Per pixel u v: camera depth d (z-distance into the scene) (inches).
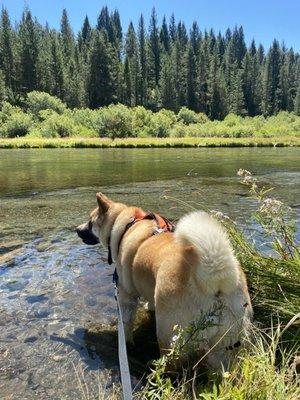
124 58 4758.9
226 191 484.1
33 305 182.1
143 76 4466.0
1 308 179.3
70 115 2915.8
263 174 673.0
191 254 111.7
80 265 230.5
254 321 130.7
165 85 4227.4
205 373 114.0
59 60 3914.9
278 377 95.0
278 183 555.5
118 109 2427.4
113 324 166.6
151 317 170.7
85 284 204.1
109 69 3991.1
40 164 884.6
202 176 652.1
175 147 1643.7
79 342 154.0
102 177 648.4
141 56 4761.3
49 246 266.8
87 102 3956.7
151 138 2183.8
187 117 3489.2
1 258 243.3
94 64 3964.1
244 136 2453.2
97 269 223.9
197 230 109.0
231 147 1646.2
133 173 705.0
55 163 908.0
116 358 144.1
